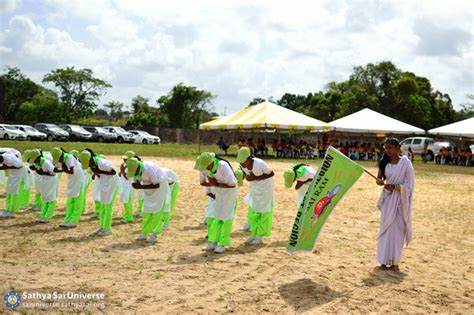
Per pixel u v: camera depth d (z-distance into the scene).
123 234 9.18
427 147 36.97
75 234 9.03
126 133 49.91
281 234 9.70
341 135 49.56
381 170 7.46
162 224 9.07
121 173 10.22
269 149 47.84
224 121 34.38
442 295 6.29
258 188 8.72
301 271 7.12
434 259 8.17
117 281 6.42
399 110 60.34
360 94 59.31
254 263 7.48
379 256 7.37
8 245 8.11
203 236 9.22
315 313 5.52
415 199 15.87
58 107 65.56
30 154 9.65
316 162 31.30
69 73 66.31
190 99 67.62
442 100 66.12
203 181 8.49
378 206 7.43
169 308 5.53
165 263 7.34
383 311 5.67
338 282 6.67
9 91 66.69
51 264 7.10
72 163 9.47
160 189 8.59
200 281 6.53
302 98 84.06
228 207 8.08
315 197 6.92
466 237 10.09
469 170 29.69
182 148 42.53
